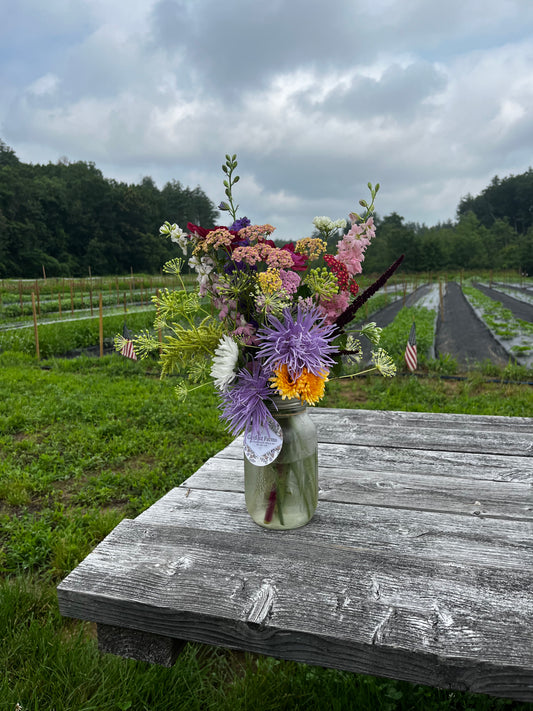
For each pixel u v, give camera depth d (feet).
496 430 7.45
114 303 96.89
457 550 4.36
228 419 4.62
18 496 11.96
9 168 271.08
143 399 20.63
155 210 324.39
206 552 4.35
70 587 3.96
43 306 78.95
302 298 4.71
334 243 4.90
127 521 4.98
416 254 258.78
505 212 415.44
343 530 4.75
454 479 5.85
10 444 15.74
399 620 3.44
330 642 3.37
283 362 4.16
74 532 10.40
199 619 3.64
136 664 6.26
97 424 17.75
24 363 32.07
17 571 9.00
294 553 4.31
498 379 25.11
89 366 30.22
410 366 25.36
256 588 3.83
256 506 4.80
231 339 4.28
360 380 24.31
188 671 6.18
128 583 3.97
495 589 3.73
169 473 13.52
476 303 77.77
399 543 4.49
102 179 301.63
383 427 7.73
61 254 270.87
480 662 3.08
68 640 6.93
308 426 4.78
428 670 3.19
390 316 66.03
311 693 5.79
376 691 5.66
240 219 4.72
